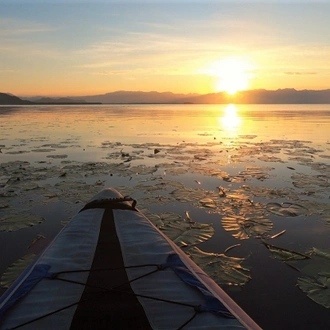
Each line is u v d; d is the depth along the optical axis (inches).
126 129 938.7
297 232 230.2
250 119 1494.8
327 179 361.4
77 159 467.8
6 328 100.3
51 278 126.0
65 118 1441.9
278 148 579.8
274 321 145.5
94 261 139.6
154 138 725.3
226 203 283.7
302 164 438.3
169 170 398.6
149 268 134.1
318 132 877.8
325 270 182.1
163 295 117.4
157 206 276.7
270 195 304.3
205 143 643.5
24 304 111.7
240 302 157.2
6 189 318.0
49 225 241.4
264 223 242.1
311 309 152.3
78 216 188.7
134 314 107.3
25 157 482.3
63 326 101.7
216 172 388.2
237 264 186.2
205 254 196.1
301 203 281.4
